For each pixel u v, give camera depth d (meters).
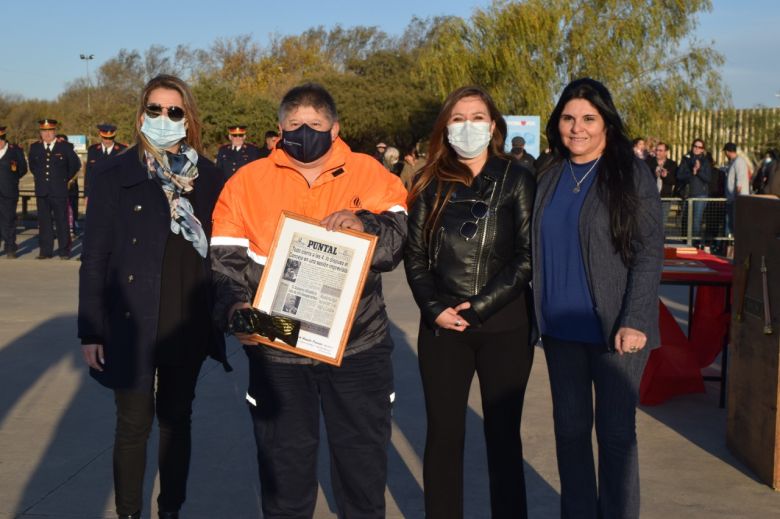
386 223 3.13
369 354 3.15
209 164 3.69
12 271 12.09
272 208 3.12
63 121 55.69
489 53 26.66
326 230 3.01
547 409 5.61
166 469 3.62
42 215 13.42
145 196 3.49
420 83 43.09
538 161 3.60
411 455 4.82
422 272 3.49
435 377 3.45
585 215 3.28
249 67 59.12
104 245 3.49
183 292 3.53
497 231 3.40
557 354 3.42
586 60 26.27
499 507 3.47
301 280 3.01
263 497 3.21
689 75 26.17
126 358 3.46
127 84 57.88
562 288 3.35
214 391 6.08
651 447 4.93
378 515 3.23
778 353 4.21
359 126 42.94
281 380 3.12
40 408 5.66
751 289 4.56
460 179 3.45
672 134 26.91
